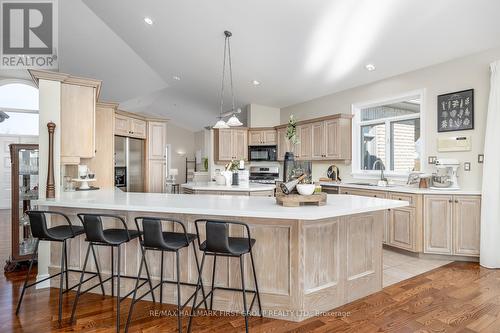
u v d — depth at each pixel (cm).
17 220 318
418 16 319
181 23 421
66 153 307
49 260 286
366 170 511
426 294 263
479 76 350
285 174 295
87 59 539
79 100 314
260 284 230
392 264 346
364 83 490
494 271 319
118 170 478
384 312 233
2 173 745
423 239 364
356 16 338
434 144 394
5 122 740
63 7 421
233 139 661
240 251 198
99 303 249
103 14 443
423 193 361
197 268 243
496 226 324
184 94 753
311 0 324
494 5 287
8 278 299
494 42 330
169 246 205
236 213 205
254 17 373
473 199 341
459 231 348
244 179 464
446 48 358
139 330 208
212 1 362
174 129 1185
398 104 458
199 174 716
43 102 288
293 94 588
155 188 555
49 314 229
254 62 489
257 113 673
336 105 548
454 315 228
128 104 798
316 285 231
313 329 210
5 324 214
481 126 348
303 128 573
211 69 546
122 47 530
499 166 321
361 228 257
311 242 227
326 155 525
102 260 271
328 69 466
